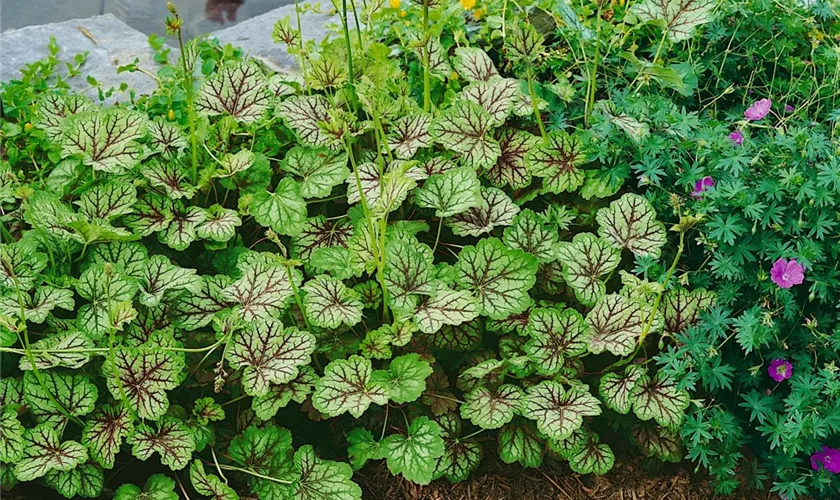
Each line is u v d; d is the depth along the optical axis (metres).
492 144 1.67
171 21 1.58
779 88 1.79
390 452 1.56
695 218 1.50
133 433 1.53
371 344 1.59
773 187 1.58
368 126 1.68
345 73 1.68
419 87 1.81
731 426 1.57
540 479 1.63
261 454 1.57
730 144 1.63
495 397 1.59
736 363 1.62
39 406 1.53
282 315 1.62
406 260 1.59
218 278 1.62
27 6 2.42
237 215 1.64
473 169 1.64
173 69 1.91
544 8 1.86
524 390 1.61
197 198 1.68
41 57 2.06
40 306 1.55
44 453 1.50
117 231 1.57
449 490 1.61
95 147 1.62
